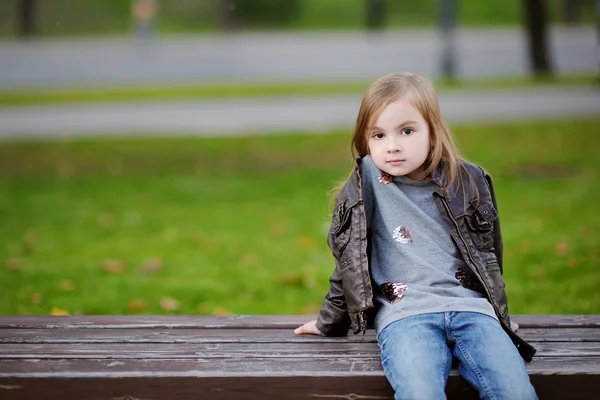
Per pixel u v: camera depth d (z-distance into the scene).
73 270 9.08
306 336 4.80
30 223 11.44
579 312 7.45
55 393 4.19
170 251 9.92
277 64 32.75
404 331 4.32
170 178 14.45
